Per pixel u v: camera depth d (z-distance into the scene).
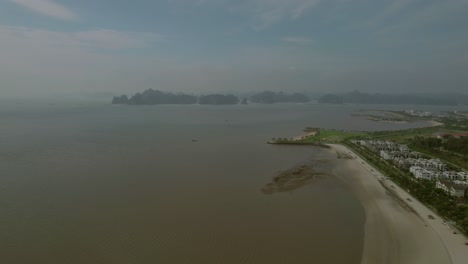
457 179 97.44
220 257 53.41
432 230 64.69
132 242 57.34
